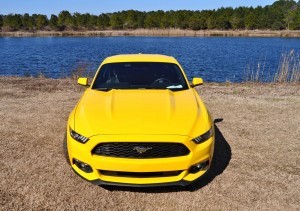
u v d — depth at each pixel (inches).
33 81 486.6
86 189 155.4
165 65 212.5
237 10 5039.4
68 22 5196.9
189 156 142.1
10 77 537.0
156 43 2630.4
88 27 5275.6
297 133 245.9
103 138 140.1
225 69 940.0
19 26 5088.6
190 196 150.3
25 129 245.9
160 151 139.9
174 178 143.3
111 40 3257.9
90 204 142.3
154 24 5098.4
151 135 139.8
